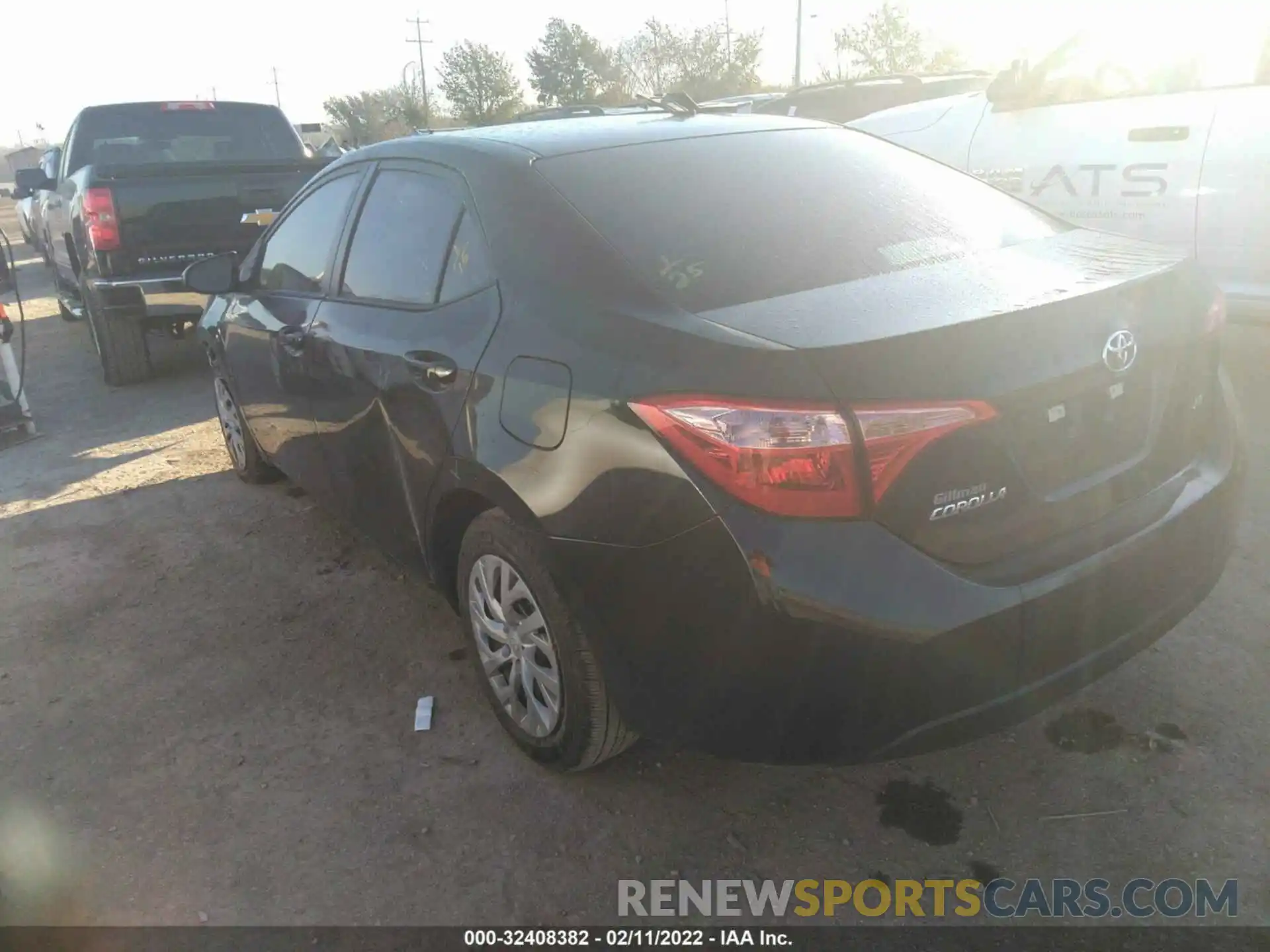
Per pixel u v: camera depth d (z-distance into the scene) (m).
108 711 3.31
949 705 2.09
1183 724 2.84
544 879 2.49
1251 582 3.54
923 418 1.97
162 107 8.84
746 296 2.33
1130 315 2.30
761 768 2.82
